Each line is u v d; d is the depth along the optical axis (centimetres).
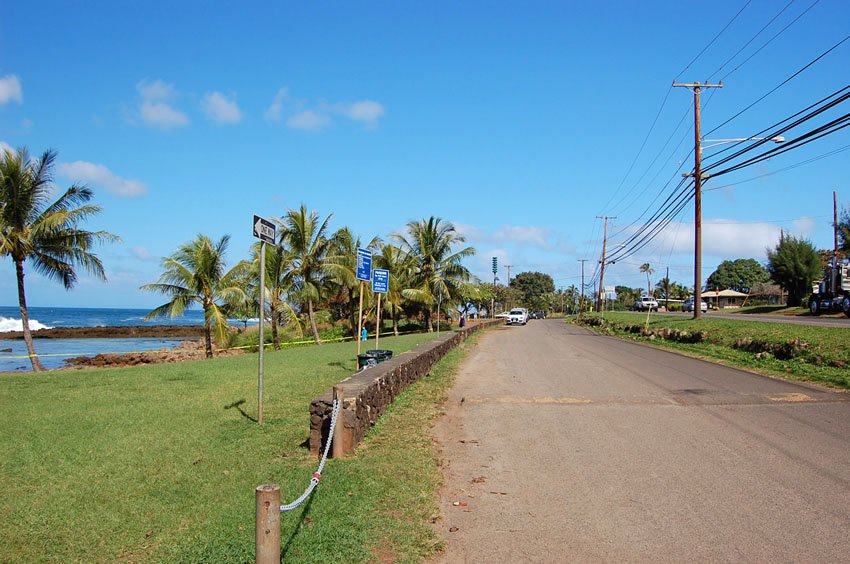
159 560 427
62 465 632
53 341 5656
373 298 3900
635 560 445
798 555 446
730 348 1994
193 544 450
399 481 610
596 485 617
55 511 511
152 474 607
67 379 1301
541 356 2052
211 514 506
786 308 5050
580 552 460
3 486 569
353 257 3494
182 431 785
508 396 1170
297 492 560
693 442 781
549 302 13112
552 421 931
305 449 709
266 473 615
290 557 433
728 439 791
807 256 5047
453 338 2345
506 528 508
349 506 532
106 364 3125
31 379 1305
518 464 697
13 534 467
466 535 494
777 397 1086
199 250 2814
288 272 3291
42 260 2312
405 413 968
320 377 1311
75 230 2333
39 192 2256
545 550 464
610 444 781
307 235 3269
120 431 781
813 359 1467
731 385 1243
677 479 630
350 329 4366
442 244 4169
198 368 1541
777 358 1622
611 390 1223
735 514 529
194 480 590
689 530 497
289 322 3612
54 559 429
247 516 500
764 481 616
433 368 1630
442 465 693
